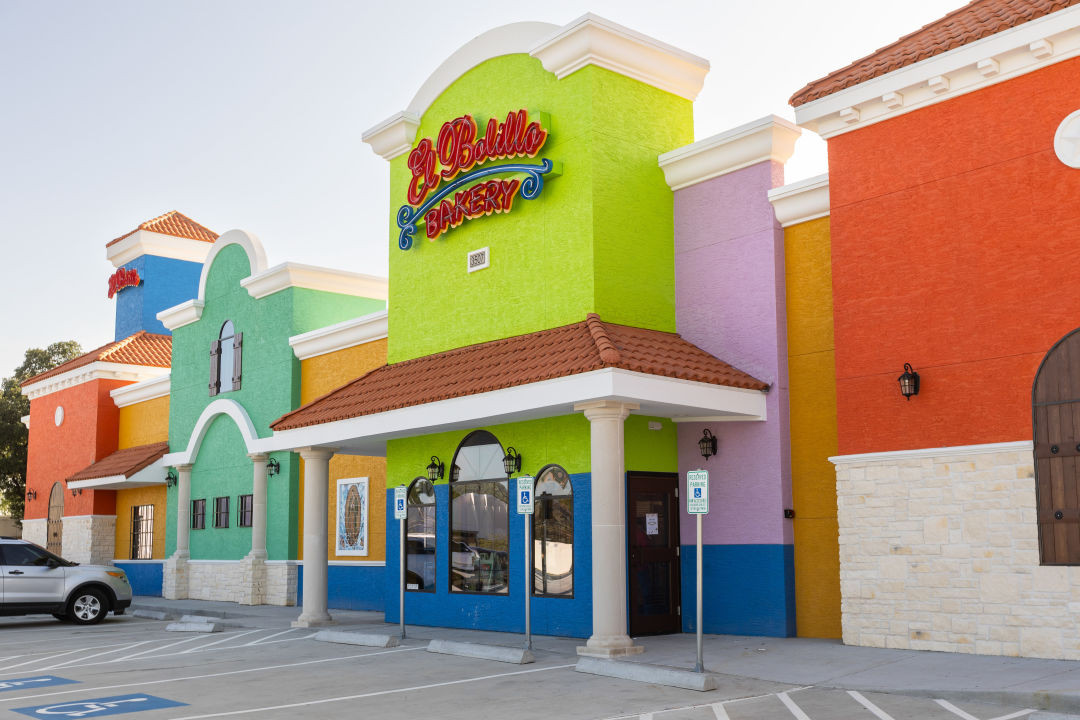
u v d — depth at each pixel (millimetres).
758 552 14633
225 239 27641
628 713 9531
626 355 13492
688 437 15703
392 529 18984
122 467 29594
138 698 10945
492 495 16734
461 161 17672
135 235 36406
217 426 27328
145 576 30562
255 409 25484
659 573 15250
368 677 12188
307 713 9859
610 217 15656
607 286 15445
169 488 29453
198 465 28125
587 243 15484
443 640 14484
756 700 9977
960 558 11820
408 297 19250
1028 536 11273
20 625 20875
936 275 12383
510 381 14070
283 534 24062
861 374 13008
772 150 15195
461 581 17266
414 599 18219
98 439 33531
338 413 17656
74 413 35438
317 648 15406
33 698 11125
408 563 18562
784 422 14734
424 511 18266
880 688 10109
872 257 13062
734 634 14734
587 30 15617
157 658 14672
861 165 13297
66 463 35625
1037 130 11586
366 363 22234
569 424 15375
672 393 13523
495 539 16578
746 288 15328
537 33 16797
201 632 18578
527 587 13516
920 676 10453
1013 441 11492
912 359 12516
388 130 19750
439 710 9906
